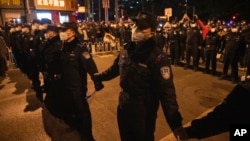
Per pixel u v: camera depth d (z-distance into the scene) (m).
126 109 2.54
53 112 5.03
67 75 3.88
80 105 3.96
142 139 2.55
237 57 7.95
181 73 9.51
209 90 7.24
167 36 13.11
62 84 4.07
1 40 9.21
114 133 4.61
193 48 9.75
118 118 2.70
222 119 1.54
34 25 7.71
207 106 5.92
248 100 1.41
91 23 19.50
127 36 15.16
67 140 4.20
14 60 11.58
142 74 2.40
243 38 7.82
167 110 2.28
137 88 2.45
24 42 8.42
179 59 11.28
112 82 8.09
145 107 2.48
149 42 2.42
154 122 2.61
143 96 2.46
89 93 7.00
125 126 2.61
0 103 6.32
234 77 8.10
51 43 4.36
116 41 15.93
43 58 4.75
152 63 2.37
